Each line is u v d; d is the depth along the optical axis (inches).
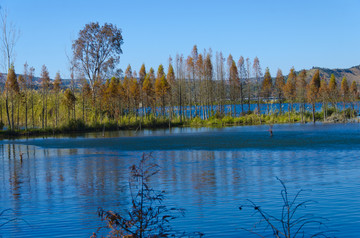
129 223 278.7
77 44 2645.2
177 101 3705.7
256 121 3171.8
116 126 2716.5
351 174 720.3
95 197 592.1
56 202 567.2
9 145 1641.2
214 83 3609.7
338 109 3417.8
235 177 728.3
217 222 438.3
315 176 709.9
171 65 3745.1
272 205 510.3
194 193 594.2
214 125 2965.1
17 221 470.6
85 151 1311.5
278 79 3570.4
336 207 487.2
